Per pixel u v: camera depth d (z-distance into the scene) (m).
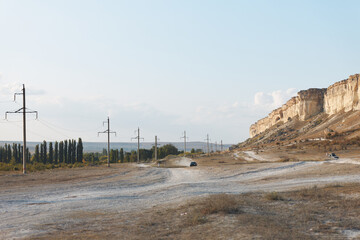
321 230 11.08
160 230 12.04
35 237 11.75
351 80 167.62
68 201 21.86
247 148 181.75
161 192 26.20
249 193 21.88
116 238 10.96
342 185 22.69
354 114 154.12
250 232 10.60
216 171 46.00
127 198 23.23
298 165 47.62
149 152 163.88
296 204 16.61
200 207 15.84
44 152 124.06
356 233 10.69
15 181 33.56
